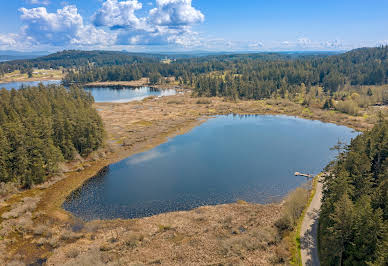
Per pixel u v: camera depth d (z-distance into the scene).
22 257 38.50
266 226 43.59
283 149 87.25
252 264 35.31
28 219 47.50
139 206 53.22
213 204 53.75
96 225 46.28
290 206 45.44
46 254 39.16
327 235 36.34
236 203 53.66
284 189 59.41
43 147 64.06
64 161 72.06
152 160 77.88
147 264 36.00
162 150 86.38
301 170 69.81
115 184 62.88
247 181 63.62
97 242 41.56
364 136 55.78
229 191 58.97
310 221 43.81
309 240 39.16
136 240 41.12
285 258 35.91
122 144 91.06
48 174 65.44
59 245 41.03
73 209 52.28
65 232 44.00
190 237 42.16
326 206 37.94
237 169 70.88
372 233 29.92
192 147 89.31
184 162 76.19
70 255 38.34
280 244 38.81
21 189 59.00
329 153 83.19
